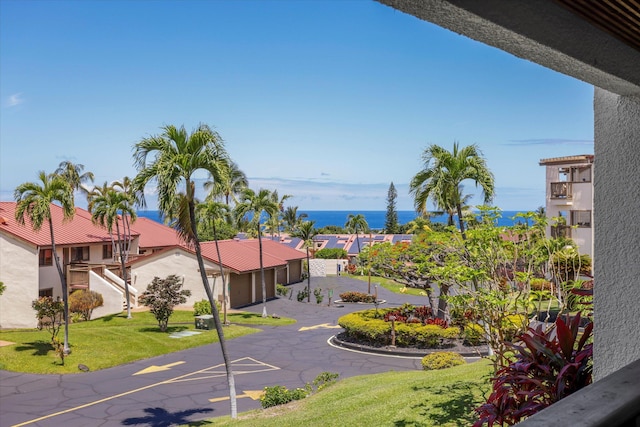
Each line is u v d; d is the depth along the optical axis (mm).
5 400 15352
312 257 59219
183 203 14000
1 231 27172
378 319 22500
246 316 30797
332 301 38844
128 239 37031
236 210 32844
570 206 31625
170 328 26312
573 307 6801
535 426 1375
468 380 9773
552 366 3395
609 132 2980
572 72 2211
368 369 18000
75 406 14750
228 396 15438
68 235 30703
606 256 3002
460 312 8336
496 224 8266
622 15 1707
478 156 16578
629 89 2531
